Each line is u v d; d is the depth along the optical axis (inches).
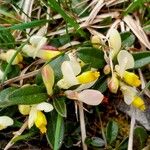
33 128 6.5
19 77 6.7
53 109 6.4
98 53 6.4
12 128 6.7
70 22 6.7
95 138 6.6
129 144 6.3
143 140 6.4
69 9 7.4
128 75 6.3
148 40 7.2
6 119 6.2
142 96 6.7
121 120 6.7
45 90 6.3
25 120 6.5
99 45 6.7
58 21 7.4
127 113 6.7
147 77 6.9
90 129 6.7
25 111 6.3
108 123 6.5
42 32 7.2
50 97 6.4
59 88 6.3
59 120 6.2
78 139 6.6
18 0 7.7
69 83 6.2
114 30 6.3
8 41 7.0
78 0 7.5
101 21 7.3
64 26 7.3
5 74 6.3
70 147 6.7
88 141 6.5
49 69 6.1
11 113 6.5
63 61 6.4
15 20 7.5
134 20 7.3
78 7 7.4
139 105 6.3
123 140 6.4
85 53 6.4
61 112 6.1
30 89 6.2
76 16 7.4
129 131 6.6
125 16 7.3
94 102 6.2
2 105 6.0
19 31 7.4
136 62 6.5
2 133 6.7
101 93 6.4
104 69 6.4
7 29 6.6
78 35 7.2
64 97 6.4
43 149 6.6
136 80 6.3
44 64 6.4
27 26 6.6
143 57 6.5
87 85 6.3
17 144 6.6
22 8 7.6
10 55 6.6
